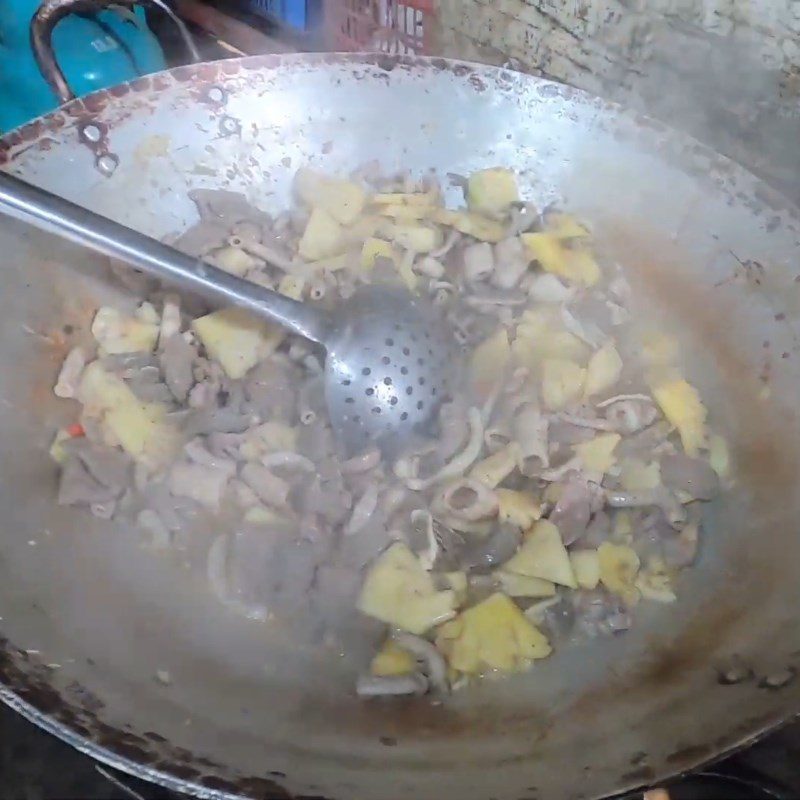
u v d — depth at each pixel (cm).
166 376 93
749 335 93
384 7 135
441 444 89
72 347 92
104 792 80
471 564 83
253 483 87
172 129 99
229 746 65
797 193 107
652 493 87
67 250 92
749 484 88
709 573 84
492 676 79
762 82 104
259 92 102
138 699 67
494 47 127
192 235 100
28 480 82
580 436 92
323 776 63
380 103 105
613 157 103
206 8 148
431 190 108
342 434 90
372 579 81
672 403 93
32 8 113
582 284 102
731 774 77
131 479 87
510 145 107
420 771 65
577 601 82
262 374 93
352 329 89
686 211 99
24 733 82
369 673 77
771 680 69
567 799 61
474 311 101
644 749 65
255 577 81
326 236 104
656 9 109
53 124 92
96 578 79
